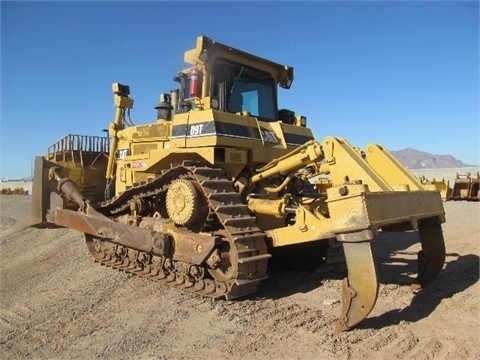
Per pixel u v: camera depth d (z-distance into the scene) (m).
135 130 8.06
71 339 4.91
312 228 5.49
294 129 7.82
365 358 4.10
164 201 7.52
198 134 6.47
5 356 4.51
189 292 6.36
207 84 6.83
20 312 5.97
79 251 10.05
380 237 10.67
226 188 6.21
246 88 7.70
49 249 10.45
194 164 6.45
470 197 21.33
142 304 6.00
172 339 4.77
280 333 4.79
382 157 6.21
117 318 5.52
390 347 4.30
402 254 8.51
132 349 4.55
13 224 15.12
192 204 6.21
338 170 5.34
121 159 8.52
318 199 6.54
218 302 5.89
